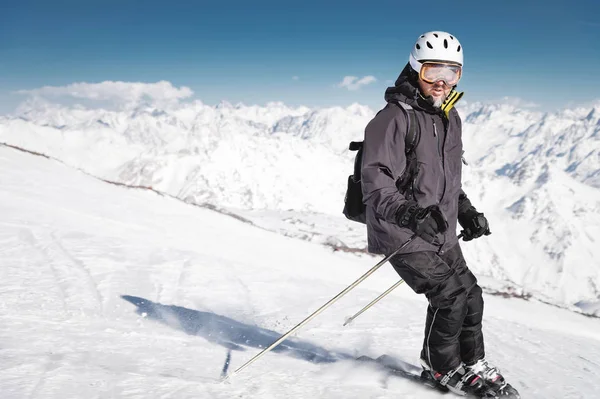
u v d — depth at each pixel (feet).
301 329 17.01
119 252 27.43
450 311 9.97
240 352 12.60
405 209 9.12
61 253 25.22
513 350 18.58
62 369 8.77
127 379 8.66
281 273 28.45
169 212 57.26
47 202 44.83
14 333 11.23
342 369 11.41
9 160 62.08
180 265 26.40
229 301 20.54
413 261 9.88
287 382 10.00
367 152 9.71
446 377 10.30
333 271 47.62
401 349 15.49
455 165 10.16
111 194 58.29
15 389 7.59
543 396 12.10
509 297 61.93
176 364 10.59
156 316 16.20
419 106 9.69
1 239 27.45
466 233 10.45
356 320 19.33
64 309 15.31
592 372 16.22
